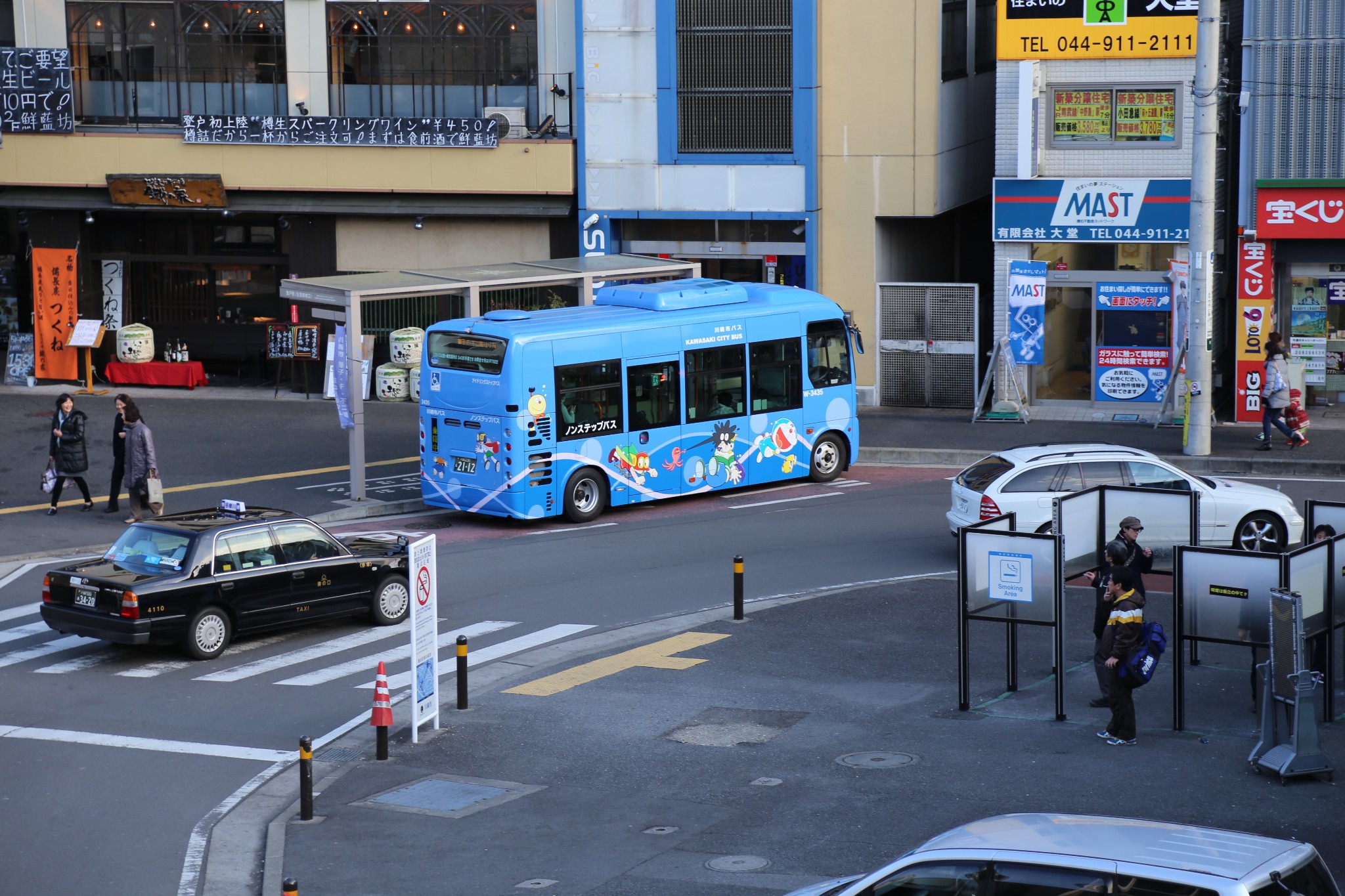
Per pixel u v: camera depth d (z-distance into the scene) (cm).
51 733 1689
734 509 2773
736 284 3019
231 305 4134
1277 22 3103
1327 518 1781
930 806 1388
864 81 3544
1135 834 842
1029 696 1720
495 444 2628
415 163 3831
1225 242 3569
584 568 2378
